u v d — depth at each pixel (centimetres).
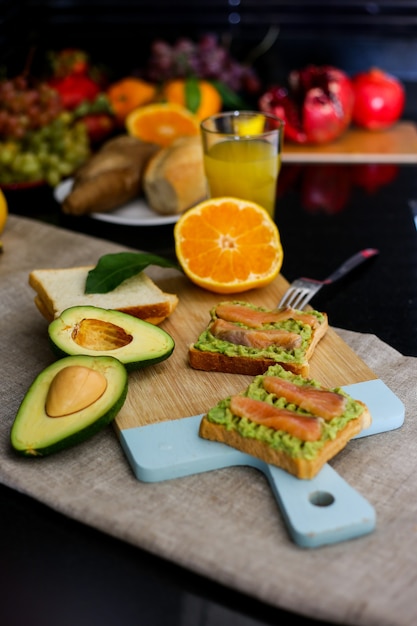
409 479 57
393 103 115
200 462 57
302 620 49
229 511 55
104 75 127
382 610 48
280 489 55
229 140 84
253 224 77
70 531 55
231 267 77
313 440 56
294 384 60
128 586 51
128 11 136
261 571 50
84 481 57
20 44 118
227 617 50
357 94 115
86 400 58
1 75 108
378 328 74
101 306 71
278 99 111
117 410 59
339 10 136
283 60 139
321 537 52
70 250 87
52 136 100
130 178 92
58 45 138
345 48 139
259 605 50
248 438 57
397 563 51
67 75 121
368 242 89
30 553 53
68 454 60
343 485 55
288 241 89
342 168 108
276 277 80
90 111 112
